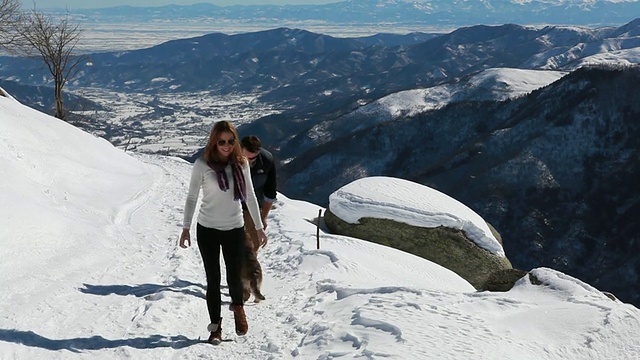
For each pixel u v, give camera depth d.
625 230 91.94
